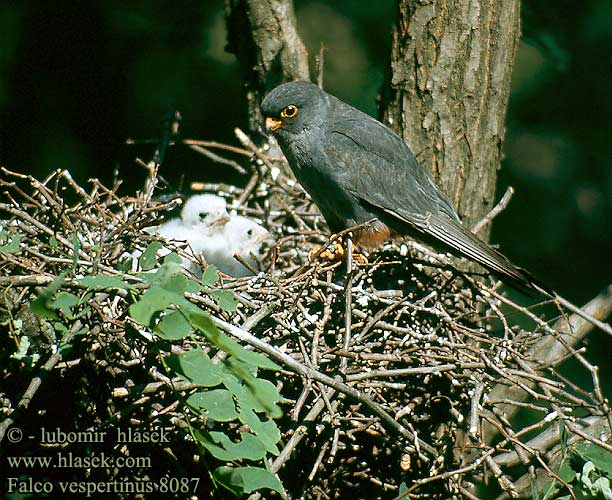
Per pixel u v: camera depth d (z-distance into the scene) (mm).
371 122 11211
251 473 7156
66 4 14344
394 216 10891
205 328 6809
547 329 9398
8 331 8125
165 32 14789
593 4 14414
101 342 7988
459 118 10914
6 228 8844
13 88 14141
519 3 10875
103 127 14383
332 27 15703
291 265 11016
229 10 12258
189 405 7000
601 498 8414
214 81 14930
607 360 13906
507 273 10258
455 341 9438
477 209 11172
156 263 7930
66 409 8211
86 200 9820
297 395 8648
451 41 10750
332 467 8898
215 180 14477
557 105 15078
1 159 13930
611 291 10742
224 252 10844
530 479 8648
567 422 8789
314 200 11570
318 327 8672
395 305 9234
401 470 9141
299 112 11133
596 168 15203
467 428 8867
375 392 8758
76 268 8000
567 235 15078
